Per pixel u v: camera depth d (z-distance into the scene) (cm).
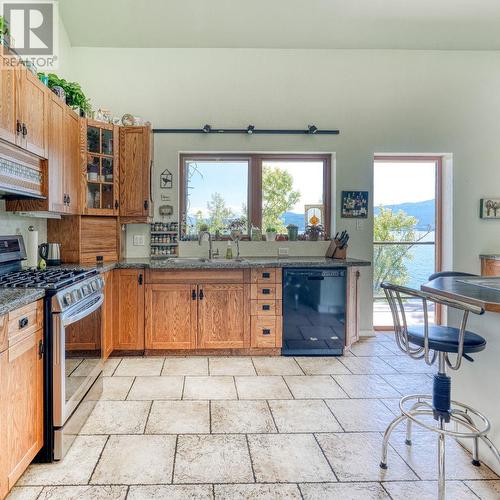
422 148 402
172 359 325
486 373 177
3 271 238
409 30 375
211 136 389
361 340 384
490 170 407
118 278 325
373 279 417
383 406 240
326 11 352
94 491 159
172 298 328
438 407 161
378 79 398
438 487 155
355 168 400
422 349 170
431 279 246
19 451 156
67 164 294
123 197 354
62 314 180
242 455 186
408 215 427
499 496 158
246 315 332
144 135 355
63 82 308
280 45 387
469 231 406
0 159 200
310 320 335
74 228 328
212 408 234
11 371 150
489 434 175
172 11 349
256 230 398
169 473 171
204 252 391
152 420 219
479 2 344
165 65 384
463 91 404
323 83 395
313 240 403
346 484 165
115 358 327
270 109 392
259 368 305
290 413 229
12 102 207
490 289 172
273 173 408
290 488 162
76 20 356
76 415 199
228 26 366
